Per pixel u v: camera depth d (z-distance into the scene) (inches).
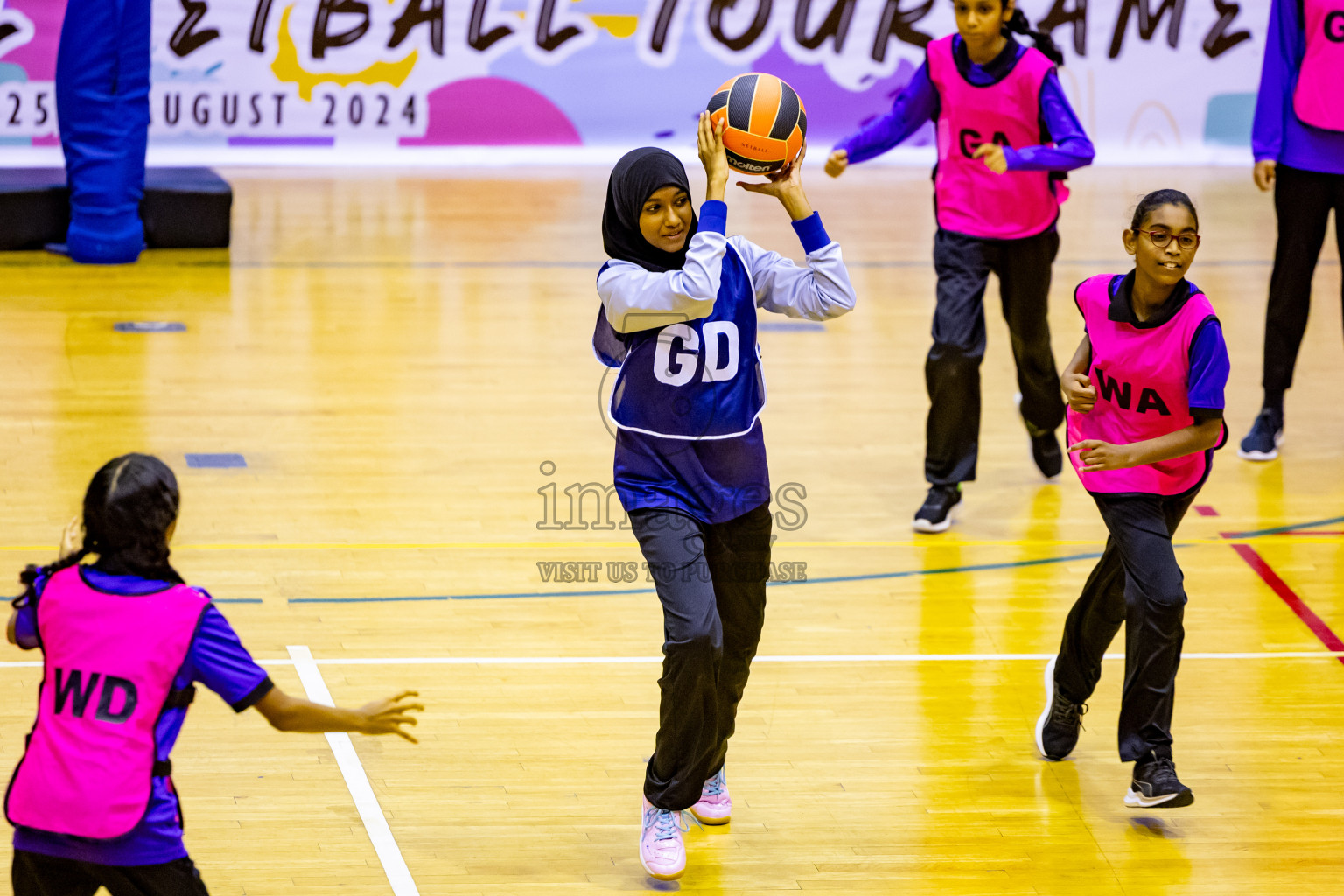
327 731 316.8
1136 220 422.9
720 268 390.6
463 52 1595.7
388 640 556.1
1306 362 968.3
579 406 851.4
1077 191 1542.8
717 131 399.5
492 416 828.6
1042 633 581.6
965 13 637.3
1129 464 422.0
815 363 952.3
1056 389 728.3
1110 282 444.8
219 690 308.3
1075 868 425.1
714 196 391.2
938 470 683.4
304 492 702.5
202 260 1167.0
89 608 305.1
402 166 1603.1
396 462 749.3
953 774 476.7
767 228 1333.7
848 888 412.8
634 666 544.7
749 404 405.1
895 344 1000.9
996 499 729.6
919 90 673.6
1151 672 430.9
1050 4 1668.3
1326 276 1194.0
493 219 1359.5
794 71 1651.1
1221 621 590.9
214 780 456.8
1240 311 1084.5
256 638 551.5
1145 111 1704.0
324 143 1589.6
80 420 787.4
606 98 1633.9
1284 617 596.4
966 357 667.4
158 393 839.7
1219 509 711.7
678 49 1630.2
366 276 1135.6
